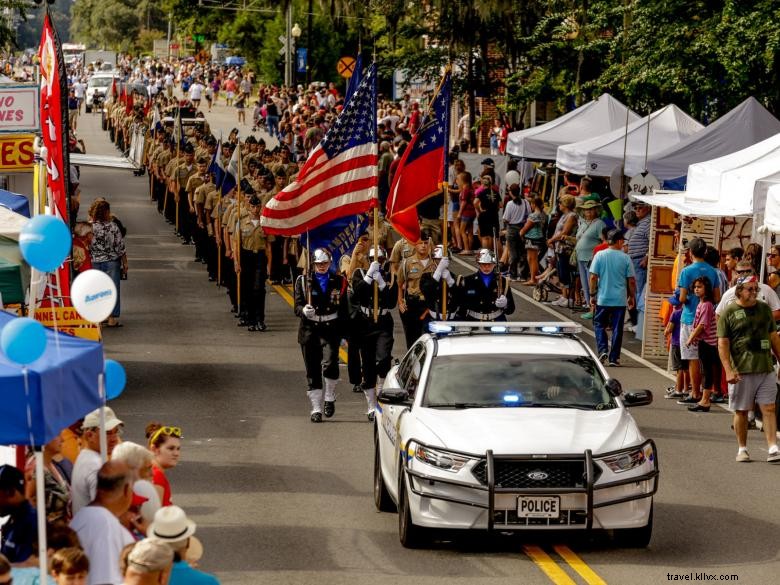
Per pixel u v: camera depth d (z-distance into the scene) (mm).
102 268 29156
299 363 25953
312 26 97312
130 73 134500
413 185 22734
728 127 32969
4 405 9719
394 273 24047
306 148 55906
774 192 21625
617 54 40375
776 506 16656
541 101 54719
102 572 10297
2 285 15203
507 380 15555
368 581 13492
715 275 22594
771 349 19172
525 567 13984
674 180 32562
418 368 16094
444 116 22734
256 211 29125
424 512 14258
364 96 22109
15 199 20625
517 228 36969
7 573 8695
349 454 19125
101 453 11883
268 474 17969
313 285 21000
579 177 40438
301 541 14953
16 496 10820
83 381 10773
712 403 22953
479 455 14094
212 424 20875
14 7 56188
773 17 34156
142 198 55938
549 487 14078
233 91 114062
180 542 9625
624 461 14211
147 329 29359
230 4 108312
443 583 13430
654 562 14203
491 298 22406
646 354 27141
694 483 17781
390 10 57094
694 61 36750
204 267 38406
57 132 18469
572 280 32438
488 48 58719
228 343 27891
